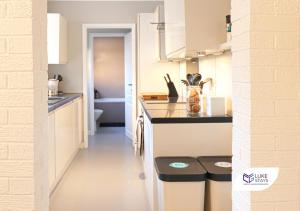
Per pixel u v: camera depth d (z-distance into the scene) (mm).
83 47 6598
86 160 5699
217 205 2438
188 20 3119
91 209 3635
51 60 5809
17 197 1943
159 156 2949
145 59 6453
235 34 2117
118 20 6613
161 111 3453
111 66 9906
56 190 4223
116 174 4898
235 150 2148
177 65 6465
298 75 1901
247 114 1940
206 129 2967
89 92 8094
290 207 1940
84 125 6660
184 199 2443
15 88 1924
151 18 6398
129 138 7578
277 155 1920
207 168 2562
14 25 1906
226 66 3418
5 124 1931
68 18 6566
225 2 3123
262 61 1888
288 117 1911
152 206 3035
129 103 7512
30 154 1938
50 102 4250
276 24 1883
